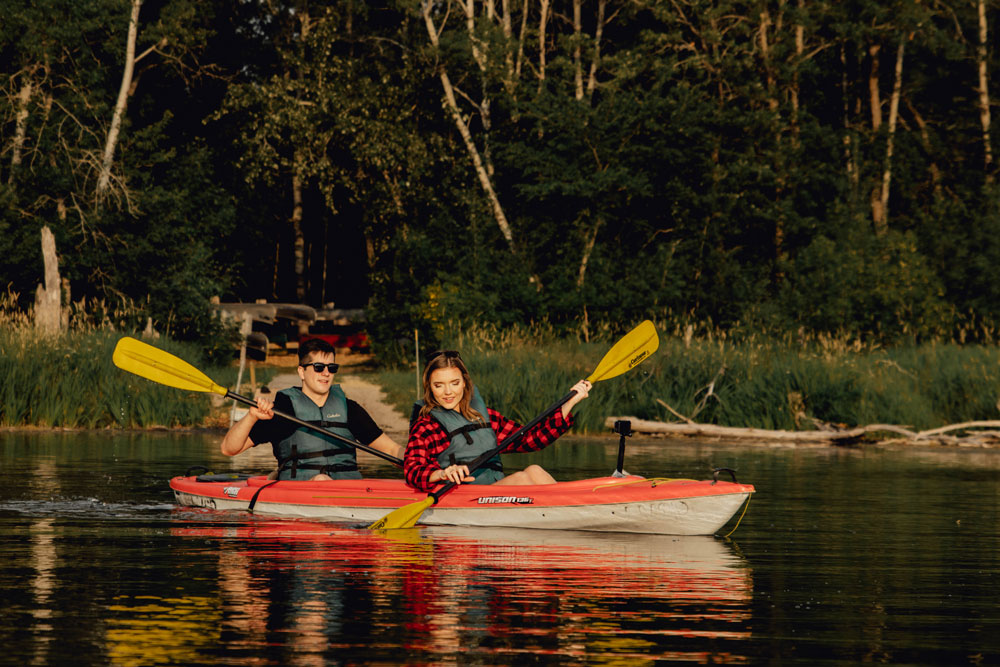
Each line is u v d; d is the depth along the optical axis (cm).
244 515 720
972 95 3438
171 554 575
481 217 2852
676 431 1582
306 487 721
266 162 2806
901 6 3002
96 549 591
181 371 761
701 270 2800
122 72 2936
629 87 3197
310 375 744
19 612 444
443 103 2914
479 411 697
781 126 2912
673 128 2850
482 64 2939
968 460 1249
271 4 3198
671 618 443
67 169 2500
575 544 620
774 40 2992
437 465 673
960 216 2983
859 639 416
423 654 385
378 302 2758
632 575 530
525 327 2550
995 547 630
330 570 534
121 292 2494
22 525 675
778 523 725
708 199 2786
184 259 2569
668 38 2931
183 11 2748
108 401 1608
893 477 1034
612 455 1252
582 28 3534
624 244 2919
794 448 1421
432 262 2730
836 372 1658
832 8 3003
